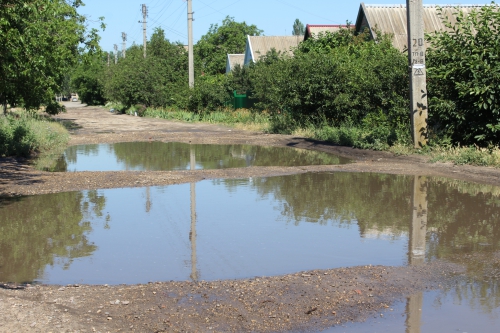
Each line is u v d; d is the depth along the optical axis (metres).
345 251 7.54
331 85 23.64
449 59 16.48
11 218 9.77
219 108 39.56
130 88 49.44
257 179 13.49
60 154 20.00
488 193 11.34
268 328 5.03
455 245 7.71
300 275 6.44
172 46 55.41
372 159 16.66
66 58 26.00
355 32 30.86
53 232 8.84
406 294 5.85
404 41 27.88
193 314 5.30
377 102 20.41
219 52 73.94
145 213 10.05
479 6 28.92
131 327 4.96
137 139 25.45
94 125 35.16
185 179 13.45
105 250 7.81
